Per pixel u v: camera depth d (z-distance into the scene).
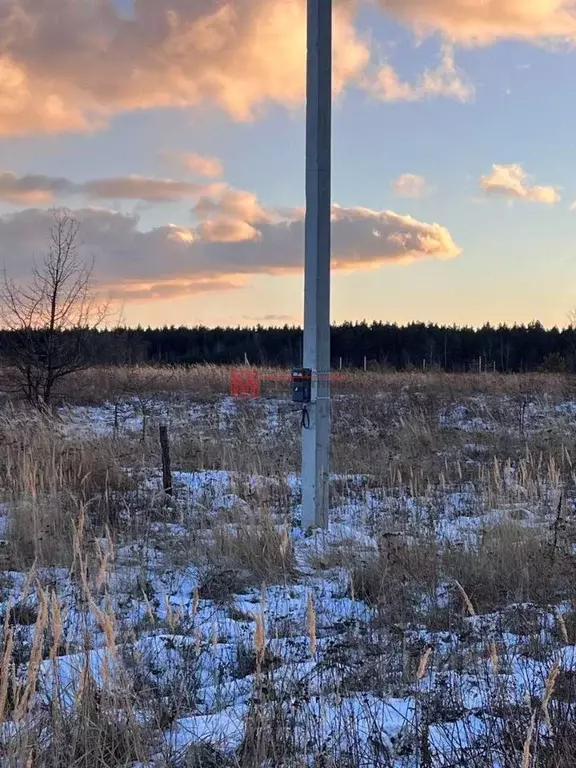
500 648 4.28
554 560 5.87
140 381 20.38
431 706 3.43
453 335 58.09
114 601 5.14
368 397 18.83
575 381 19.91
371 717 3.34
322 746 3.03
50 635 4.35
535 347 57.03
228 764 2.97
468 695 3.73
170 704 3.46
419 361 53.72
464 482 9.82
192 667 3.98
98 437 11.28
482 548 6.19
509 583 5.77
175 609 4.77
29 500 7.53
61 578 5.78
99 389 19.30
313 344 7.83
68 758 2.91
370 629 4.73
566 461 10.83
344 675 3.96
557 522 6.46
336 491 9.49
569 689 3.45
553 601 5.23
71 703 3.35
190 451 11.57
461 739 3.20
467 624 4.78
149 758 3.00
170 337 61.50
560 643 4.36
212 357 54.44
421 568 5.91
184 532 7.20
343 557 6.46
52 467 8.55
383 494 8.71
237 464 10.62
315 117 7.83
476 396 19.45
